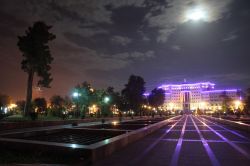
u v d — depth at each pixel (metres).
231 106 166.25
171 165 12.24
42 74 43.31
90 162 12.39
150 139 23.19
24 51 42.12
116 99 93.88
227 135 26.86
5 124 27.33
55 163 11.70
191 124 49.62
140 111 103.81
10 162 11.83
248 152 15.89
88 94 70.62
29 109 42.88
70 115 56.75
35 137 23.08
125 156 14.47
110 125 40.19
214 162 12.92
